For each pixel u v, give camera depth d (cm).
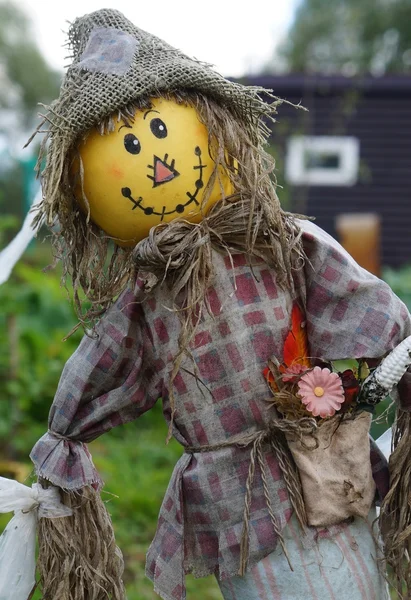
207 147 175
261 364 183
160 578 189
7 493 192
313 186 1022
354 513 183
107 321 190
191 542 190
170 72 172
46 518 196
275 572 182
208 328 181
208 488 184
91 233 184
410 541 187
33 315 566
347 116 998
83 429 195
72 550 195
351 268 184
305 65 2220
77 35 188
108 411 194
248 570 181
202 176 174
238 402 183
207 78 174
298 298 189
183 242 171
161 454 455
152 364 192
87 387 193
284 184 748
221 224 176
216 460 183
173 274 179
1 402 480
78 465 194
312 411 175
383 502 188
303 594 181
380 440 214
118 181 172
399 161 1011
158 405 528
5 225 629
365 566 186
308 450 180
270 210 173
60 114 175
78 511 198
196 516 188
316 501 179
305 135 915
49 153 177
